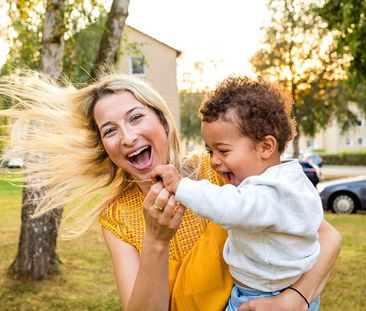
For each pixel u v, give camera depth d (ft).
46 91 7.73
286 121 5.91
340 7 33.09
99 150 7.27
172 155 6.69
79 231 7.09
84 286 20.76
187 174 6.80
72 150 7.36
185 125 146.41
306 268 5.78
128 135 6.22
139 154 6.37
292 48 84.17
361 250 27.40
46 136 7.56
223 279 6.20
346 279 21.83
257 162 5.75
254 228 5.33
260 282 5.83
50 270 21.98
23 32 25.29
